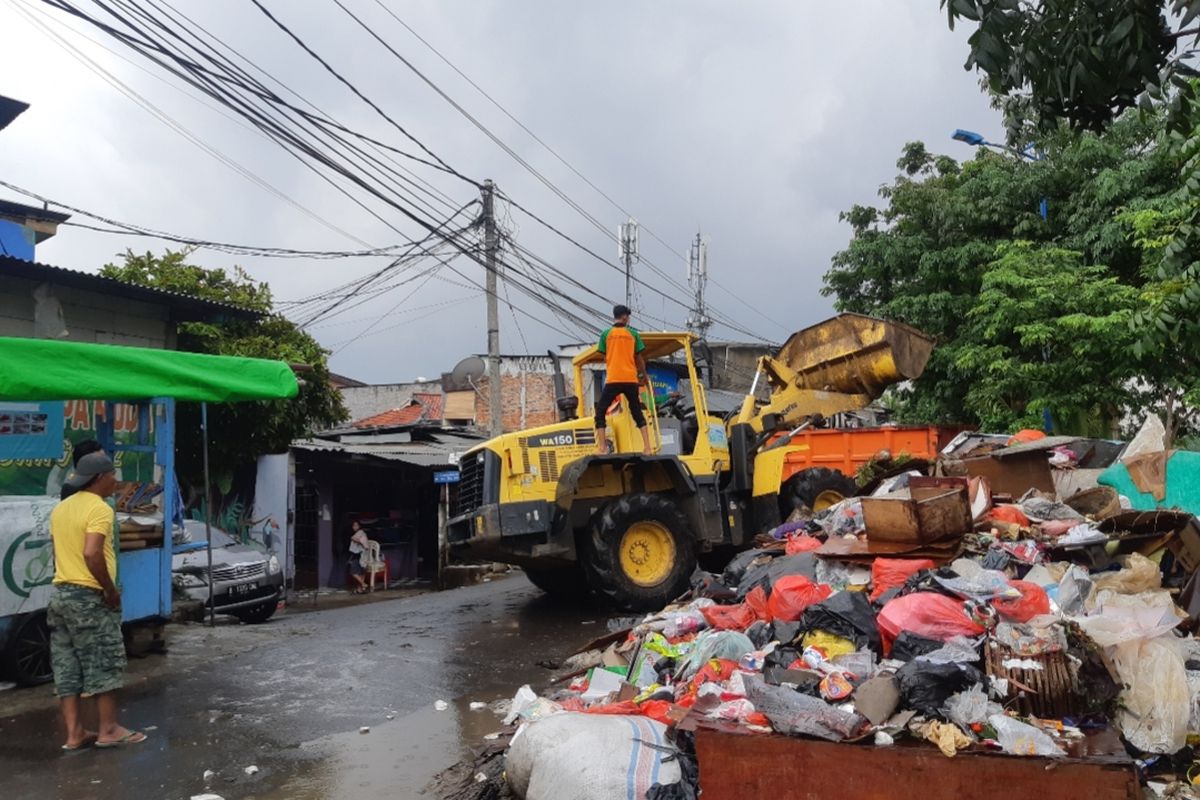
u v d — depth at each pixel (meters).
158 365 7.69
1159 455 8.45
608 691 5.50
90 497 5.71
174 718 6.28
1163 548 6.01
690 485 9.85
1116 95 3.84
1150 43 3.57
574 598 11.15
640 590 9.40
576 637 8.64
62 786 5.02
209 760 5.39
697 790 4.09
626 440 9.99
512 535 9.38
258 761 5.36
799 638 5.18
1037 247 16.06
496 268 17.02
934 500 5.69
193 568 11.77
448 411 32.41
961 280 16.64
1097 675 4.33
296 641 9.05
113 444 8.93
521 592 12.27
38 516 7.34
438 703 6.44
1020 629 4.53
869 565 5.87
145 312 13.44
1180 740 4.17
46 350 7.14
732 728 4.07
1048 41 3.74
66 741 5.80
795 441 14.48
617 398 10.24
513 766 4.52
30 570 7.25
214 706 6.57
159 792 4.91
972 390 15.74
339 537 20.28
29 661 7.29
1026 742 3.80
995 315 14.80
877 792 3.79
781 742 3.91
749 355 34.50
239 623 11.99
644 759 4.20
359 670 7.60
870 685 4.21
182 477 15.52
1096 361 14.44
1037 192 16.25
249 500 17.83
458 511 10.54
